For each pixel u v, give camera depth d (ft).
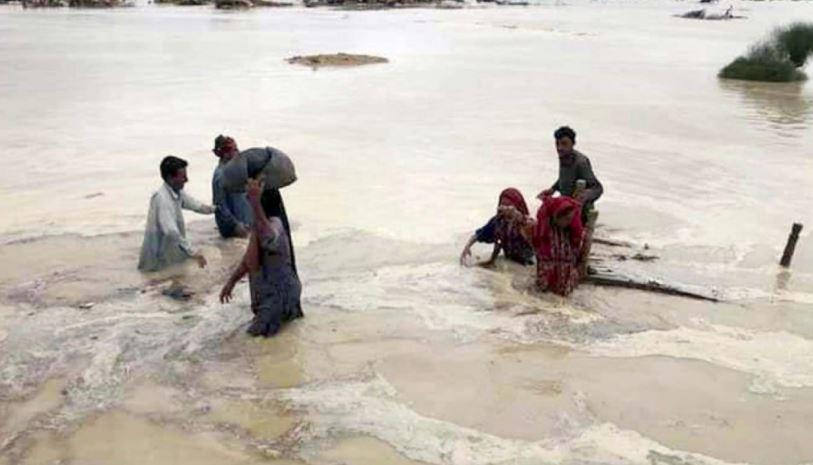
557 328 22.41
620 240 30.35
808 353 21.12
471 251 28.68
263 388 18.98
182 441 16.83
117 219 31.86
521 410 18.13
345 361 20.34
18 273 25.88
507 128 53.88
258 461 16.16
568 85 78.95
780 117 61.11
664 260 28.17
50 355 20.34
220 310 23.29
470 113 60.08
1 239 29.22
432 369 19.99
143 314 22.95
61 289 24.61
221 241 29.45
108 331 21.77
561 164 29.55
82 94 67.05
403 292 24.81
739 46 134.72
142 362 20.08
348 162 42.83
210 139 48.60
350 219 32.30
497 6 302.04
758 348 21.36
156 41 123.13
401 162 42.98
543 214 24.31
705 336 22.06
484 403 18.43
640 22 215.92
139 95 66.90
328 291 24.77
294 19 195.21
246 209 29.78
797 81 86.33
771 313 23.63
